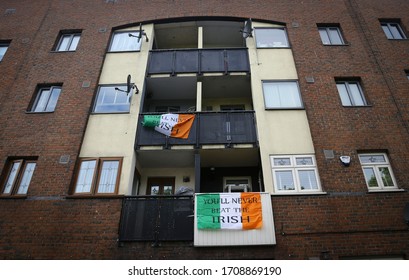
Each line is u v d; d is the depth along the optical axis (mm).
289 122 10328
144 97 11805
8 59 12438
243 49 12492
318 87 11039
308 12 13648
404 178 9062
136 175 10766
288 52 12344
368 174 9328
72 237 8273
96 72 11758
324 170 9203
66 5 14414
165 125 10328
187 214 8586
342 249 7961
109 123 10516
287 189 9055
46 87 11727
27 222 8516
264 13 13680
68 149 9836
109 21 13672
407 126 10055
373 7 13875
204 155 10461
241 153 10312
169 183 11250
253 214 8406
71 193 9156
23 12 14273
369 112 10406
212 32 14289
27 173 9641
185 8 14023
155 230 8344
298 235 8180
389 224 8273
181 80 11992
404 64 11805
